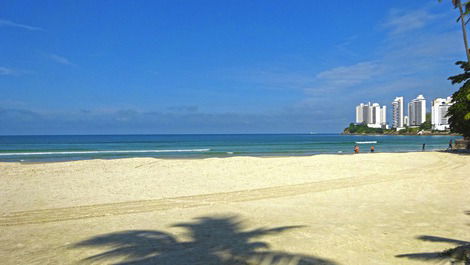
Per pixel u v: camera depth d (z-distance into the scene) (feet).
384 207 31.37
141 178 53.93
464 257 15.33
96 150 163.94
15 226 24.59
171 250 18.08
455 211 29.14
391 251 17.52
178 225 24.45
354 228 22.90
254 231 22.34
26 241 20.40
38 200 35.53
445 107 636.07
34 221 26.25
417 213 28.37
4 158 113.09
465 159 86.48
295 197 37.58
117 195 38.81
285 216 27.48
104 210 30.58
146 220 26.35
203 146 218.79
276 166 70.85
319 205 32.71
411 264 15.37
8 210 30.50
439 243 18.97
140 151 153.69
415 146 210.79
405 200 35.24
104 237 21.08
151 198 36.94
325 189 43.19
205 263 15.81
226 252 17.57
